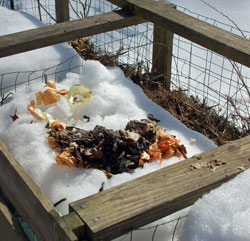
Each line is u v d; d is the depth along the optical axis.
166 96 3.50
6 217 2.49
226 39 2.86
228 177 1.91
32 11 5.89
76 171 2.49
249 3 5.88
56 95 3.04
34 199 2.06
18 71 3.53
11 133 2.79
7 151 2.41
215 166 1.96
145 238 1.99
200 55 4.93
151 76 3.72
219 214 1.76
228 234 1.70
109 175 2.47
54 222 1.79
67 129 2.83
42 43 3.22
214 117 3.34
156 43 3.61
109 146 2.56
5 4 6.05
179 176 1.90
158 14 3.27
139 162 2.54
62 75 3.60
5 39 3.17
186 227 1.83
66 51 3.74
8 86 3.47
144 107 3.14
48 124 2.83
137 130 2.76
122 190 1.83
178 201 1.81
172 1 6.01
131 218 1.70
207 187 1.86
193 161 2.00
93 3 5.86
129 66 3.87
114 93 3.21
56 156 2.54
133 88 3.33
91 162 2.55
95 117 3.04
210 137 3.15
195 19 3.17
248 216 1.72
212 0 6.00
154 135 2.75
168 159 2.62
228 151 2.06
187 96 3.63
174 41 5.23
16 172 2.24
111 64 3.86
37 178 2.49
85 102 3.08
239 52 2.72
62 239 1.71
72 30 3.29
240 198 1.80
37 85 3.24
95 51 4.17
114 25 3.44
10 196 2.49
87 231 1.69
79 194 2.32
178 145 2.66
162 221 2.04
